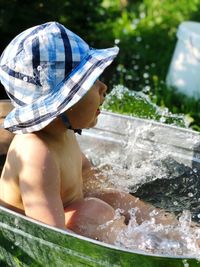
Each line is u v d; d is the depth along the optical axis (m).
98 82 2.28
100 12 4.52
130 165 2.77
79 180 2.42
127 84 4.27
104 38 4.85
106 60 2.18
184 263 1.83
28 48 2.15
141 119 2.75
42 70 2.15
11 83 2.20
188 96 4.16
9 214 1.98
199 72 4.11
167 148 2.73
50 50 2.14
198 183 2.64
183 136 2.68
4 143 2.56
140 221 2.45
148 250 2.18
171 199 2.63
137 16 5.62
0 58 2.29
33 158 2.18
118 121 2.79
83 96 2.17
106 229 2.25
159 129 2.73
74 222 2.26
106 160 2.80
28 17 3.84
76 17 4.23
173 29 5.33
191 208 2.58
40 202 2.14
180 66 4.20
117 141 2.80
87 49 2.23
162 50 4.90
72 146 2.39
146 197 2.64
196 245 2.23
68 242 1.89
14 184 2.23
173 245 2.21
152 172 2.72
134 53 4.79
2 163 2.51
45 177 2.16
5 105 2.66
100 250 1.85
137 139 2.78
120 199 2.53
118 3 5.77
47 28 2.19
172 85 4.26
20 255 2.06
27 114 2.16
